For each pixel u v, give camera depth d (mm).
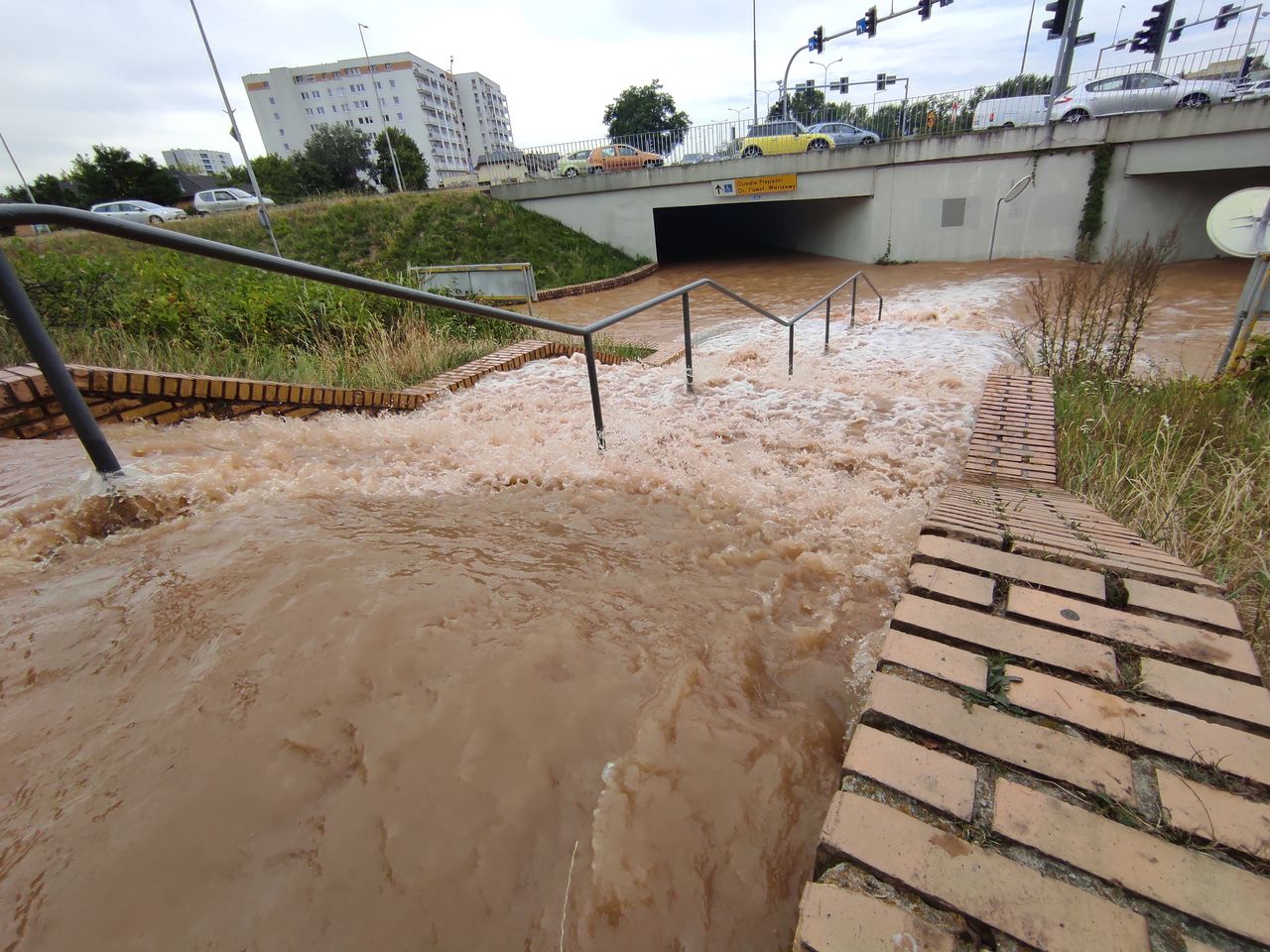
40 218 1831
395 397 4328
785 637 1793
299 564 1948
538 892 1058
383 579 1872
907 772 1168
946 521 2059
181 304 5266
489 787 1224
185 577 1869
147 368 4223
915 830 1066
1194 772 1143
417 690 1441
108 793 1186
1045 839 1045
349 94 79562
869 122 20828
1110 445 3604
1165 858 1010
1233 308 10898
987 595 1626
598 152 23266
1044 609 1565
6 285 1992
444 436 3590
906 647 1468
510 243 19922
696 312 13688
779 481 3041
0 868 1052
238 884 1046
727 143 21812
